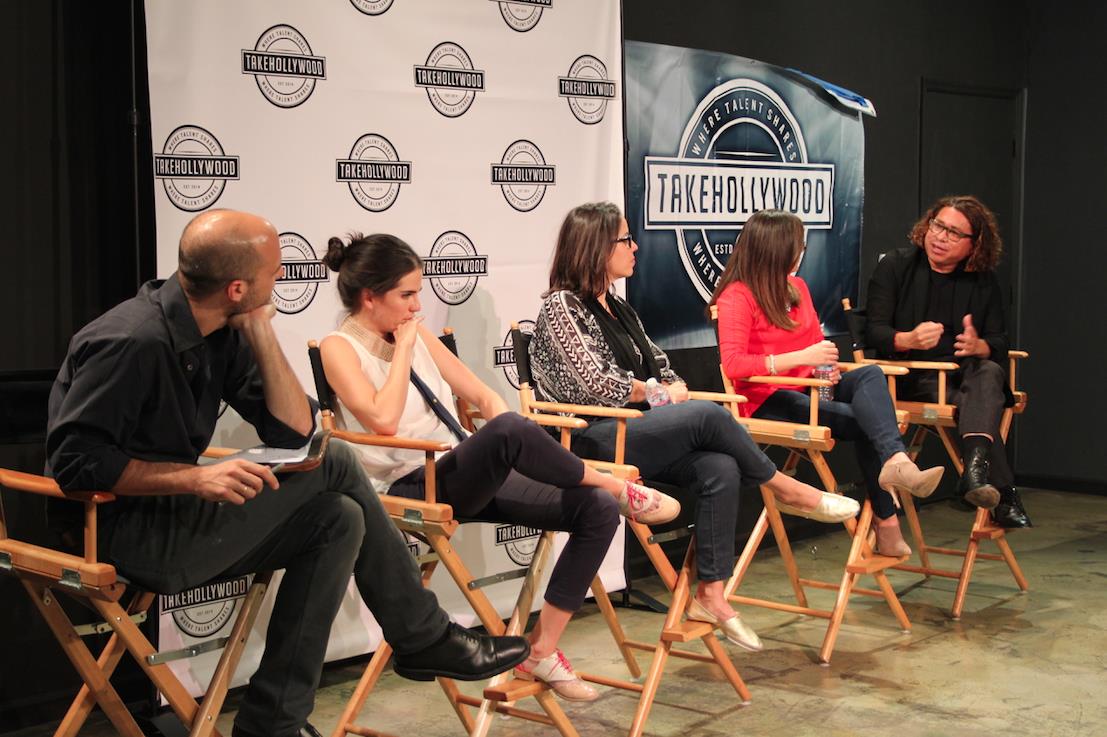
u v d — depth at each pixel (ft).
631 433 10.12
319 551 7.73
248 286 7.48
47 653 10.22
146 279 10.28
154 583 7.43
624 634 12.11
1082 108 20.29
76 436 7.02
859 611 13.50
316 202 10.85
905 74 18.72
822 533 17.61
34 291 9.93
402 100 11.41
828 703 10.56
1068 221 20.53
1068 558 15.99
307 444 7.95
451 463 8.95
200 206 10.09
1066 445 20.74
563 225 11.31
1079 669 11.44
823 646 11.76
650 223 15.01
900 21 18.57
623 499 9.25
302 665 7.76
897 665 11.60
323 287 10.96
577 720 10.25
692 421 10.01
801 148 16.99
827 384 11.67
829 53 17.44
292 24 10.57
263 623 10.91
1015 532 17.66
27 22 9.75
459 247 12.01
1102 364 20.24
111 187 10.30
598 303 11.30
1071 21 20.36
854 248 18.03
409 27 11.40
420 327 10.40
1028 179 21.03
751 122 16.22
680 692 10.89
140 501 7.44
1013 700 10.60
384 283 9.32
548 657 9.03
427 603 8.27
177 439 7.54
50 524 7.67
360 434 8.85
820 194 17.37
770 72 16.43
